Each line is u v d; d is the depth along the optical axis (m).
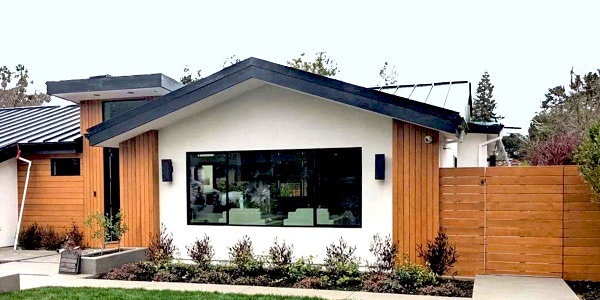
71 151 12.61
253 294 7.12
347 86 8.53
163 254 9.30
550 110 28.97
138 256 9.79
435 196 8.50
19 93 34.81
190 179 10.18
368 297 6.93
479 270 8.26
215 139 10.01
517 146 29.66
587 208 7.78
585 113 21.38
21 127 14.43
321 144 9.34
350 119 9.16
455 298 6.86
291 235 9.44
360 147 9.10
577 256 7.83
